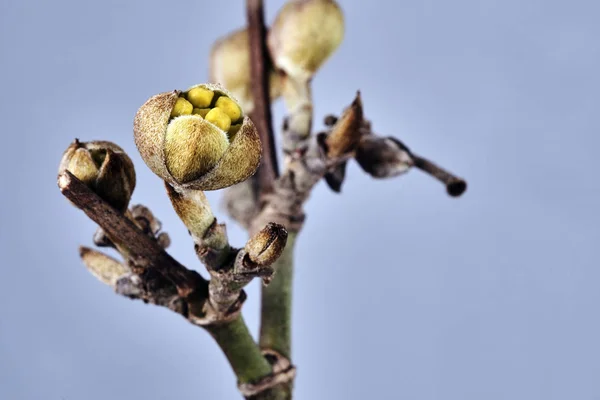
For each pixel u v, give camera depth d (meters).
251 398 0.14
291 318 0.15
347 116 0.14
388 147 0.15
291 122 0.15
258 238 0.12
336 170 0.15
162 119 0.12
